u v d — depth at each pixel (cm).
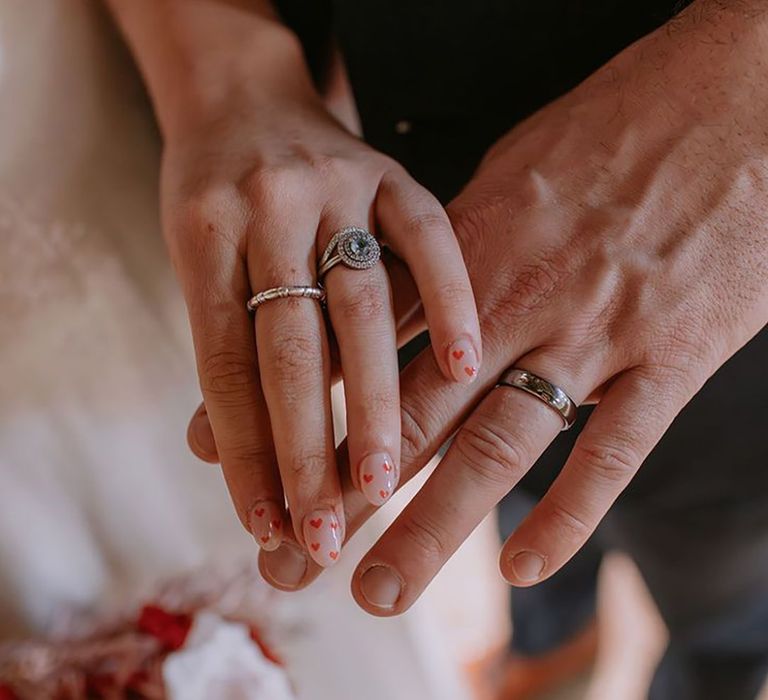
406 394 31
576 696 78
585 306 32
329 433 30
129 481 46
